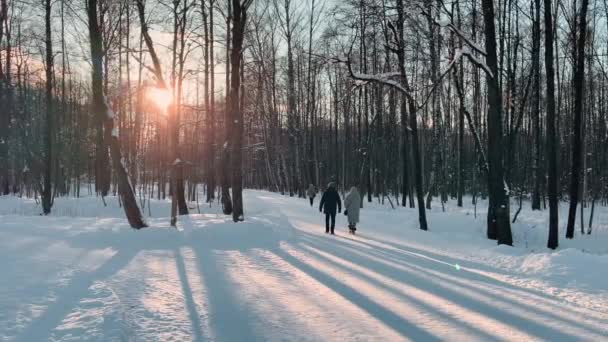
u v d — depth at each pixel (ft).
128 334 19.04
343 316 22.54
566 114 143.13
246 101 155.53
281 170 198.29
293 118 153.99
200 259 38.09
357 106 133.39
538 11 68.59
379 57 98.02
